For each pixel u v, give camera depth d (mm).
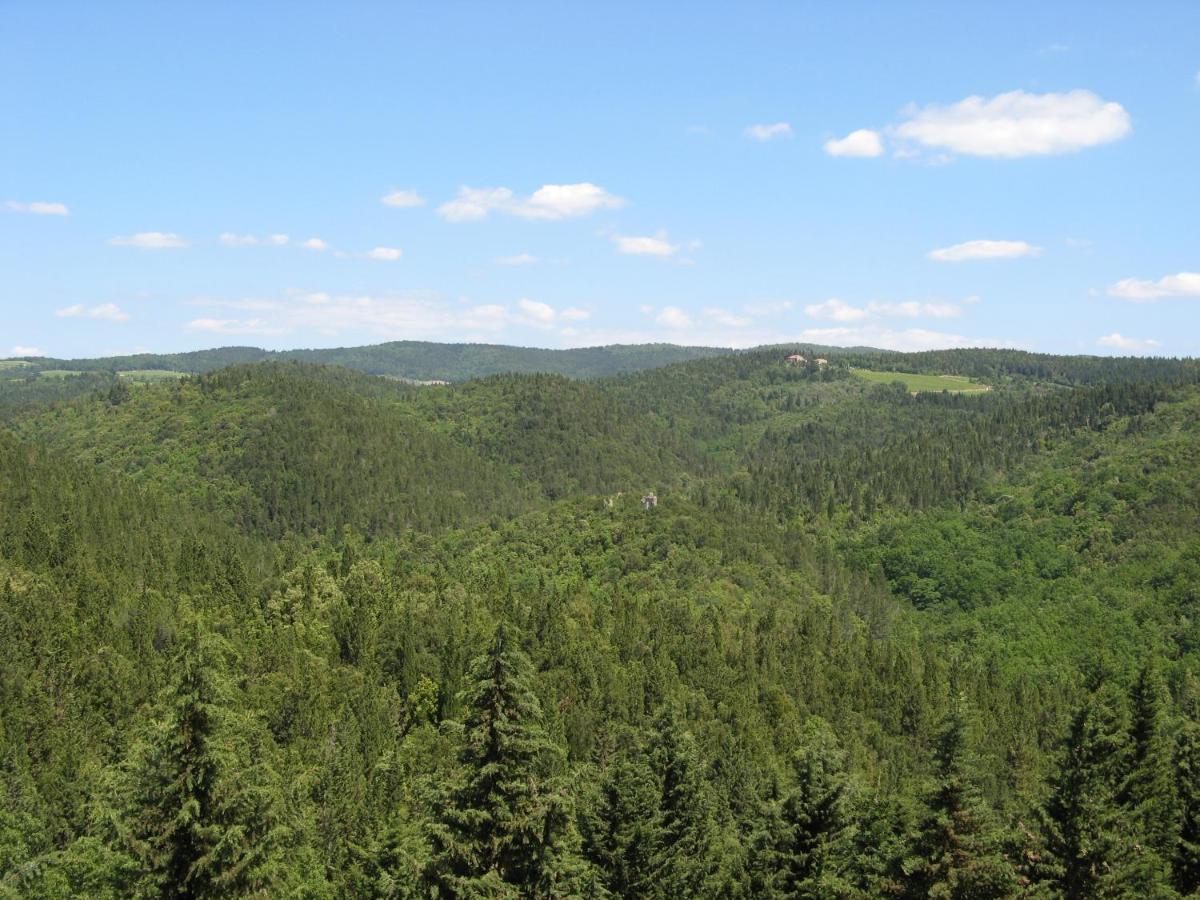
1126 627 138000
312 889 49125
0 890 36812
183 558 116000
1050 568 164375
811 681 108500
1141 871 41094
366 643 93375
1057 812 42594
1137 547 159500
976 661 137750
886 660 119000
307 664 84688
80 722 70750
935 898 40219
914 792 46438
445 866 29797
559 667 93438
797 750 47375
